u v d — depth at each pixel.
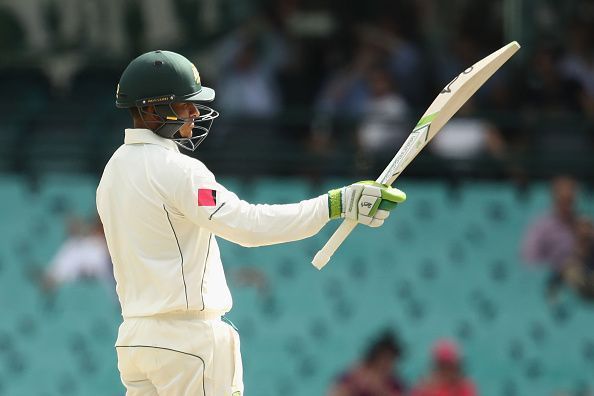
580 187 39.50
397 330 38.44
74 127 41.09
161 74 17.58
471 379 38.41
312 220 17.31
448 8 42.09
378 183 17.48
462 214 39.62
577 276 38.72
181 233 17.39
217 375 17.61
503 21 42.38
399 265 39.25
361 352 38.00
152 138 17.72
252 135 40.12
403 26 41.69
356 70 40.78
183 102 17.80
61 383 38.25
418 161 39.41
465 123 39.84
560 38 42.19
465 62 41.84
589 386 38.22
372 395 35.81
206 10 42.44
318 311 38.59
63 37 43.12
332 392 36.28
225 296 17.77
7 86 42.59
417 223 39.69
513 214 39.56
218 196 17.16
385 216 17.42
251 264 38.97
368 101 40.12
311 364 37.97
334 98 40.38
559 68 41.38
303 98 41.31
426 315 38.66
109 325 38.41
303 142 40.28
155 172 17.36
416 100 40.75
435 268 39.25
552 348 38.53
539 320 38.72
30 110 41.28
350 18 41.75
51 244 39.56
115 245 17.70
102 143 40.53
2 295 38.88
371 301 38.75
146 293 17.44
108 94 42.25
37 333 38.56
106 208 17.72
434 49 41.75
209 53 42.22
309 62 41.69
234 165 39.81
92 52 43.03
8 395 38.22
